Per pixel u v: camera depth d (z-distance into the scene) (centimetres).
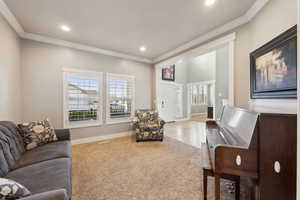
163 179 201
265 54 187
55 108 328
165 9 217
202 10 220
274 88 172
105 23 257
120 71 426
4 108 221
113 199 161
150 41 337
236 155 124
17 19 241
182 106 732
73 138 353
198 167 235
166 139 397
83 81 365
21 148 183
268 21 187
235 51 249
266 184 118
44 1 197
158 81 481
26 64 294
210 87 888
